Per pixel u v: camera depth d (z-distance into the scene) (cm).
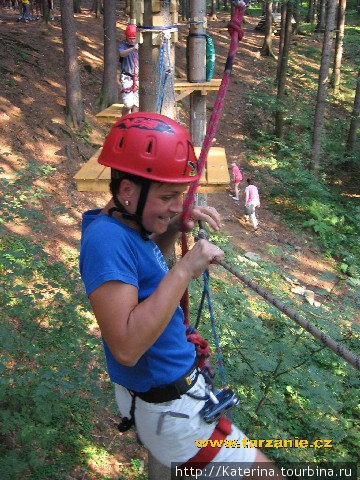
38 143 1316
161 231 171
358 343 684
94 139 1461
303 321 167
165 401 175
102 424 676
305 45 3052
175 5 343
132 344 150
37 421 566
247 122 2092
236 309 688
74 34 1414
